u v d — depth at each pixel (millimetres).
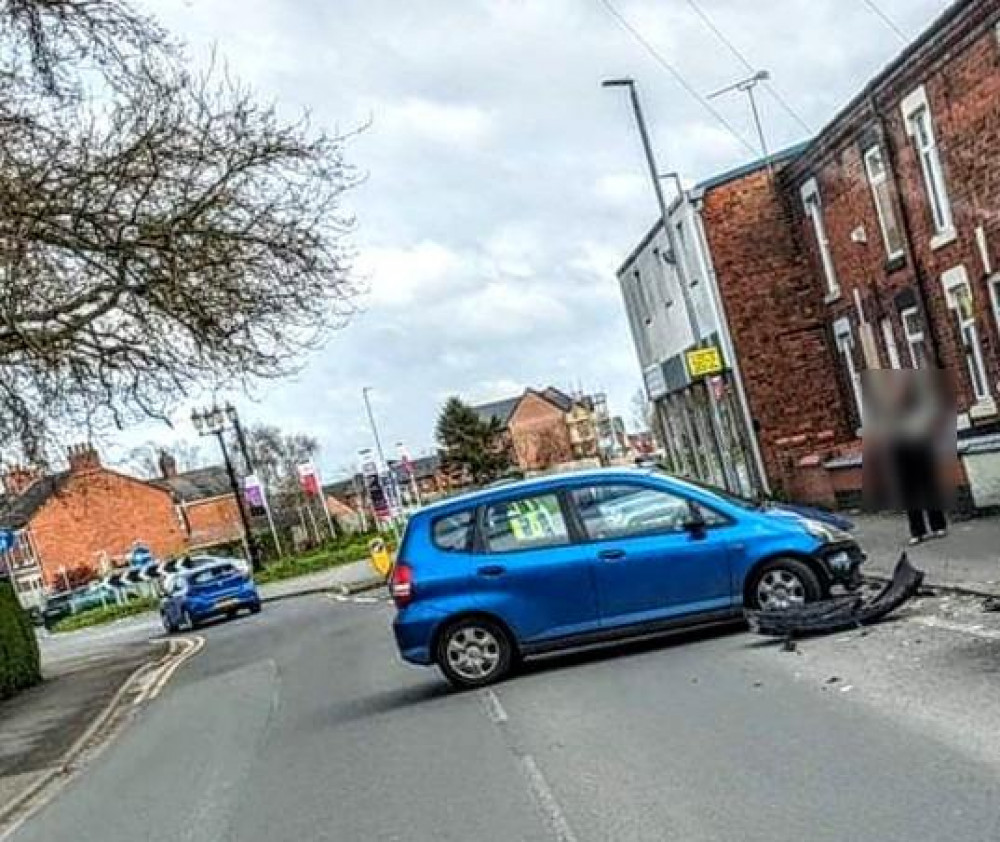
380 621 24812
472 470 103000
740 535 12750
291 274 20344
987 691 8492
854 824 6289
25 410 20188
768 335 30328
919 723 8016
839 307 28422
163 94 19703
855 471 23531
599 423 113438
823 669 10258
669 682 10984
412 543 13148
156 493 91938
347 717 12883
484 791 8375
